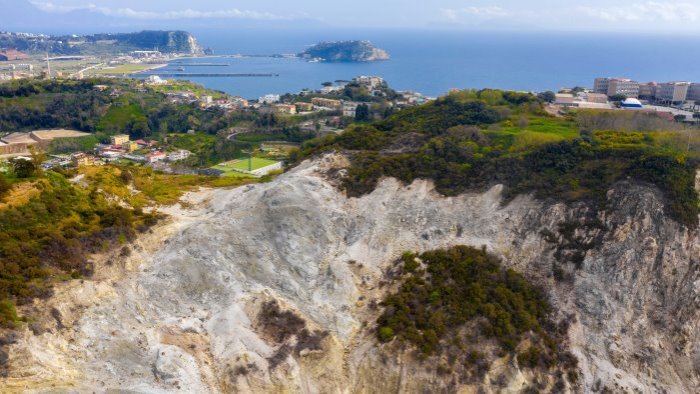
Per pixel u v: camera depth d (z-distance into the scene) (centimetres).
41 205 5112
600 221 5819
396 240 6078
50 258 4522
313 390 4506
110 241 5072
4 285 4028
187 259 5241
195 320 4731
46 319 4012
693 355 5191
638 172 6094
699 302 5359
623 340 5172
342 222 6325
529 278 5662
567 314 5356
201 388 4103
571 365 5012
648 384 4950
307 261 5769
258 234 5878
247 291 5156
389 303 5272
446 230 6156
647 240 5572
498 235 6025
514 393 4734
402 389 4656
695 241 5653
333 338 4875
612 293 5422
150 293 4819
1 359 3538
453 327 5059
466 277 5559
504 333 5031
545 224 5972
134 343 4262
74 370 3822
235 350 4425
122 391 3816
